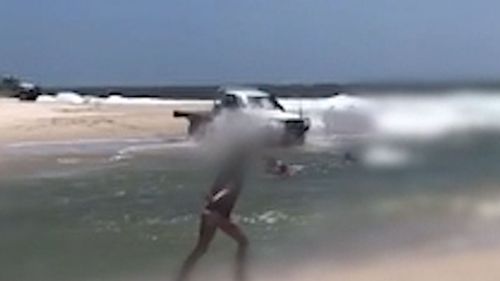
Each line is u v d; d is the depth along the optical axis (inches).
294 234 479.8
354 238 461.7
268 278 372.2
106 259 412.5
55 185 728.3
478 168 758.5
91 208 593.0
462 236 464.8
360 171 784.3
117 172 838.5
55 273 381.7
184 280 360.8
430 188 654.5
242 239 350.3
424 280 363.3
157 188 705.0
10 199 639.8
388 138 869.2
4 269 390.6
